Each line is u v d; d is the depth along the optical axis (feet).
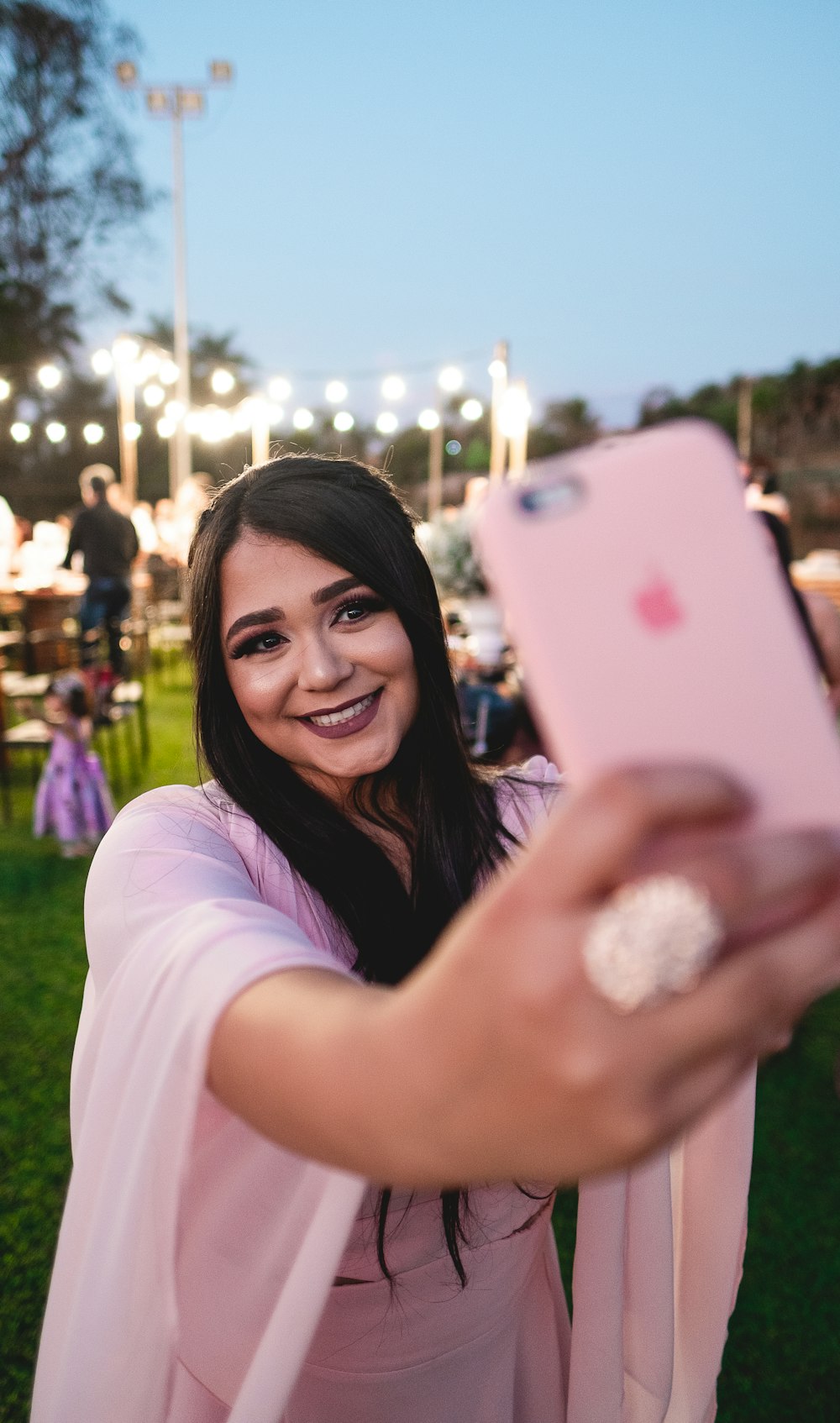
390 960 3.30
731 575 1.32
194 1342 2.65
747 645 1.31
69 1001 10.65
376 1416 3.15
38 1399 2.52
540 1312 3.74
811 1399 5.89
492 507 1.34
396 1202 3.00
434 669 3.47
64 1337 2.46
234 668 3.21
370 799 3.50
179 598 38.58
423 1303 3.11
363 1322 3.07
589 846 1.03
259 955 1.84
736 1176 3.81
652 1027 1.03
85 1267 2.27
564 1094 1.05
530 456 95.61
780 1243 7.18
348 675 3.14
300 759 3.29
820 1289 6.75
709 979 1.04
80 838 15.76
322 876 3.27
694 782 1.05
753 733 1.29
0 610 28.25
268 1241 2.48
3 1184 7.68
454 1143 1.16
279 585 3.10
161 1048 1.99
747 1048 1.07
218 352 108.37
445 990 1.14
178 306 41.75
